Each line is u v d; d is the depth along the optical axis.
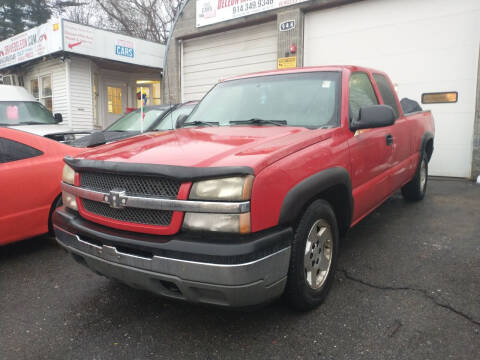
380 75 4.42
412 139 4.84
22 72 14.79
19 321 2.72
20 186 3.84
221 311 2.78
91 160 2.54
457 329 2.44
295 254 2.40
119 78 14.54
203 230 2.09
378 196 3.76
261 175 2.13
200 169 2.10
